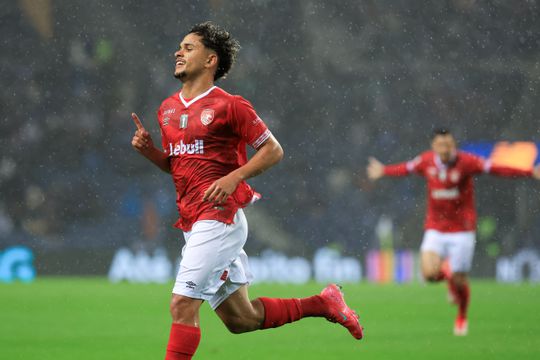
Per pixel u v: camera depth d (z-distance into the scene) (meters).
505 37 64.12
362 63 62.59
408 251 47.47
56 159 55.53
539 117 61.62
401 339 20.20
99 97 57.88
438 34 63.94
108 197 54.44
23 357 17.02
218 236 11.20
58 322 24.06
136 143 11.98
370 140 60.56
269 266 47.81
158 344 19.23
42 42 58.50
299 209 56.56
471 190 24.92
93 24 59.28
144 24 60.03
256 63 61.19
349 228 56.00
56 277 45.28
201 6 61.06
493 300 32.19
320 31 62.59
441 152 24.55
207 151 11.41
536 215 55.41
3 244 50.12
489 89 62.81
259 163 11.16
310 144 59.81
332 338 20.41
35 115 56.62
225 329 22.36
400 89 62.25
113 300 31.36
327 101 61.25
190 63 11.62
